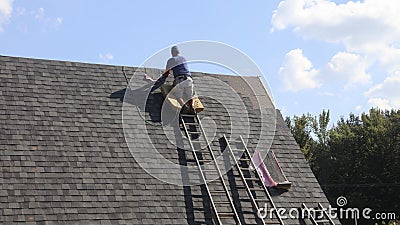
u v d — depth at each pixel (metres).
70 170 11.32
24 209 10.11
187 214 11.23
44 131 12.06
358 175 39.66
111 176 11.53
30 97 12.85
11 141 11.52
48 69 13.94
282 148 14.36
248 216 11.70
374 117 44.16
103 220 10.47
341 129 47.06
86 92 13.63
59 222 10.10
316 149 44.94
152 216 10.92
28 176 10.84
